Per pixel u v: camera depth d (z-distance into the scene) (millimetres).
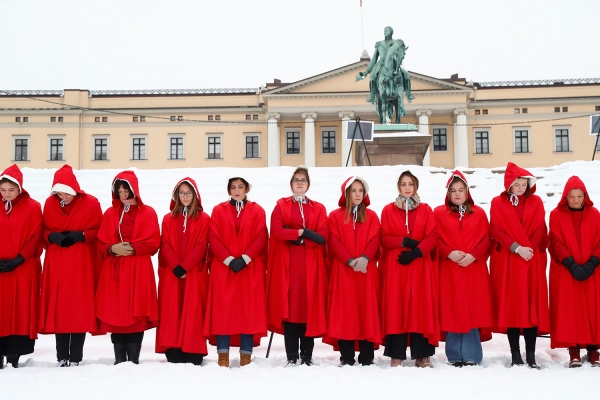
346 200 6598
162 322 6352
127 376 5516
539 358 6730
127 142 46938
